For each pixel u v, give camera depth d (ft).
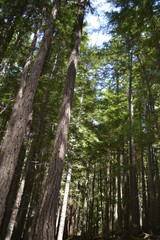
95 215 80.94
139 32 32.58
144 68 39.06
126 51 36.32
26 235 37.40
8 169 17.15
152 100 37.93
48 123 37.19
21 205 31.78
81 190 57.36
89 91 53.16
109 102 53.11
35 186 39.81
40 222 15.94
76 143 40.55
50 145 32.78
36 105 35.73
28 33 35.65
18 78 33.17
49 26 25.07
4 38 28.43
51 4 30.58
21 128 18.94
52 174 17.88
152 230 39.22
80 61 53.06
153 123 43.93
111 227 51.16
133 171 42.70
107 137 43.32
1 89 30.22
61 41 31.50
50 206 16.46
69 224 75.36
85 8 30.30
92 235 58.03
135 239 36.04
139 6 29.12
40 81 34.17
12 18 28.73
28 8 31.65
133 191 41.11
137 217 40.01
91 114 49.65
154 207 40.86
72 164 41.52
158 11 28.96
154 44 31.40
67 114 21.11
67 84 22.90
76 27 27.17
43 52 23.25
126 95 56.75
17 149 18.21
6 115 33.30
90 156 45.09
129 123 42.91
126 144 58.13
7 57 32.53
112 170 53.06
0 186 16.38
